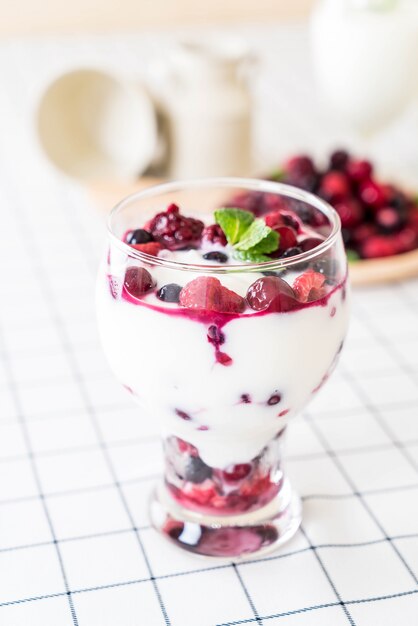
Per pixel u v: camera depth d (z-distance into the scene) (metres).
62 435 0.65
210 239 0.57
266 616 0.54
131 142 0.99
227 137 0.97
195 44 1.02
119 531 0.59
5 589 0.56
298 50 1.32
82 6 1.62
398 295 0.79
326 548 0.58
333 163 0.86
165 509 0.59
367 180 0.84
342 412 0.67
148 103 0.96
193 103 0.96
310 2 1.69
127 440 0.65
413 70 0.97
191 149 0.98
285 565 0.57
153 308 0.53
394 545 0.58
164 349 0.53
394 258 0.80
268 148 1.05
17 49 1.30
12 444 0.64
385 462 0.63
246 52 0.98
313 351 0.54
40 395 0.68
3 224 0.88
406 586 0.56
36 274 0.81
